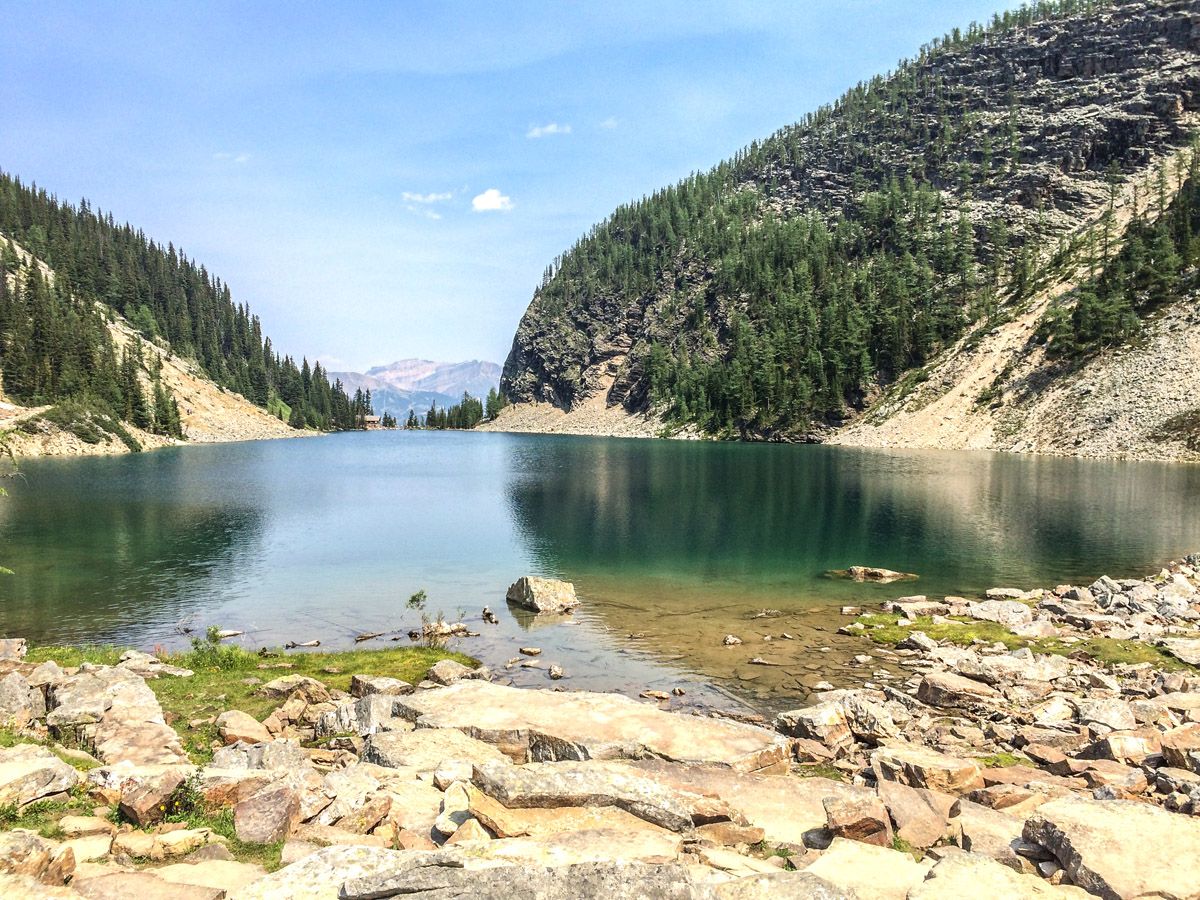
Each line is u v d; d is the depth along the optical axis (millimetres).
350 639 32188
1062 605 34594
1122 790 12500
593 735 15391
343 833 10711
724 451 164250
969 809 11672
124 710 16438
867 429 175000
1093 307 146125
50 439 143000
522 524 64375
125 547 53031
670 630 33125
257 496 83000
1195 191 166500
